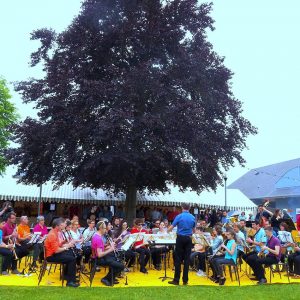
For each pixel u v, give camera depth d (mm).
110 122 18406
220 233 12898
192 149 19812
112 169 20203
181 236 11008
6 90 31797
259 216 17438
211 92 21750
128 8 21453
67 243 10891
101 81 19719
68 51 21859
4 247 11492
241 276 12383
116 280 11070
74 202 29156
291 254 13008
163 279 11617
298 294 9758
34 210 30375
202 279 11914
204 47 22000
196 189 23297
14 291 9359
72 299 8703
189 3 21922
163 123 18891
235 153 22438
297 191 38844
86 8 21453
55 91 21000
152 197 31047
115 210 29797
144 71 19062
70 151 20594
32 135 20656
